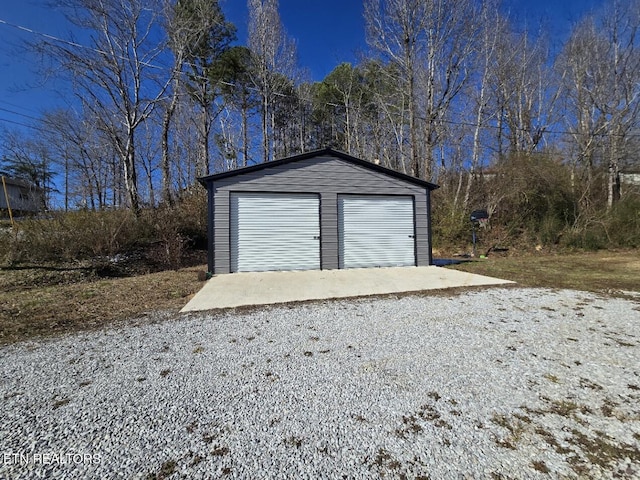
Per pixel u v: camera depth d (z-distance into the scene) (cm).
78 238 777
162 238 890
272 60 1717
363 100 1922
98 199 2242
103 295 505
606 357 251
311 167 796
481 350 269
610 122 1280
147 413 185
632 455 144
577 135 1344
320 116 2128
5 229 736
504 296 466
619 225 1186
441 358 254
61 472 140
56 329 341
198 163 1870
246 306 429
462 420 174
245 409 188
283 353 269
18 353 276
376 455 149
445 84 1281
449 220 1252
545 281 582
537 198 1248
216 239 736
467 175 1436
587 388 205
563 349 268
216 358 261
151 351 277
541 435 160
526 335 303
